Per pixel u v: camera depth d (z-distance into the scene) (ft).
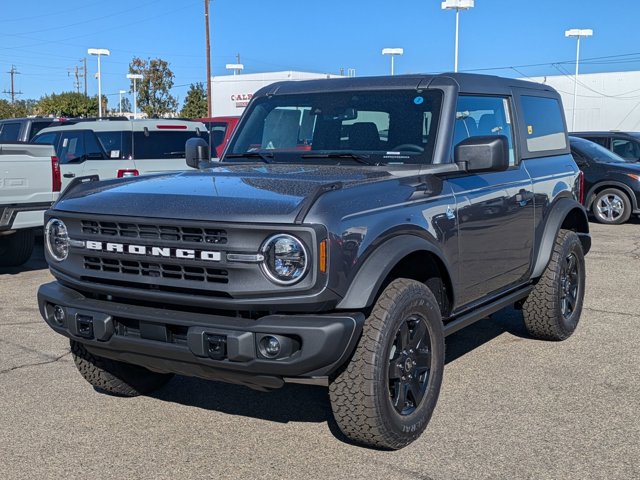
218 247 12.12
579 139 52.85
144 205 13.11
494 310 17.93
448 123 16.11
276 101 18.40
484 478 12.76
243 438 14.62
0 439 14.55
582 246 22.09
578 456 13.61
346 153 16.55
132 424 15.34
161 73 200.13
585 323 23.39
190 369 13.07
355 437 13.44
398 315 13.23
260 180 13.93
